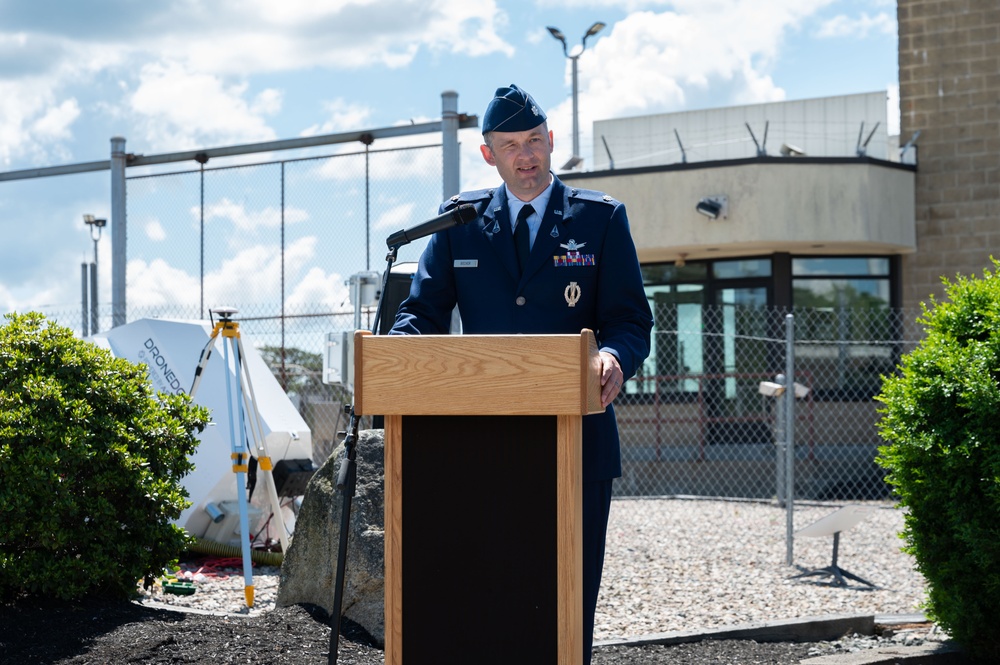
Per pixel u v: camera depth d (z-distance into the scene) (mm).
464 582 2668
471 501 2672
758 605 6633
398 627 2686
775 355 15547
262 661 4617
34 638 4715
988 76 15258
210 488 7816
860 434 15414
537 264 3248
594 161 17391
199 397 8117
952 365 5199
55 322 5824
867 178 14688
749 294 15789
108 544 5418
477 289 3293
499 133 3230
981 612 5148
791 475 8281
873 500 12953
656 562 8164
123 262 11539
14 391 5406
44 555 5230
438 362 2607
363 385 2639
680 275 16188
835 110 16250
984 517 5055
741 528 10125
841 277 15711
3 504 5039
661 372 16000
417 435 2697
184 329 8422
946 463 5070
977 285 5559
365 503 5465
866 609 6547
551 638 2627
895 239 15062
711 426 15594
